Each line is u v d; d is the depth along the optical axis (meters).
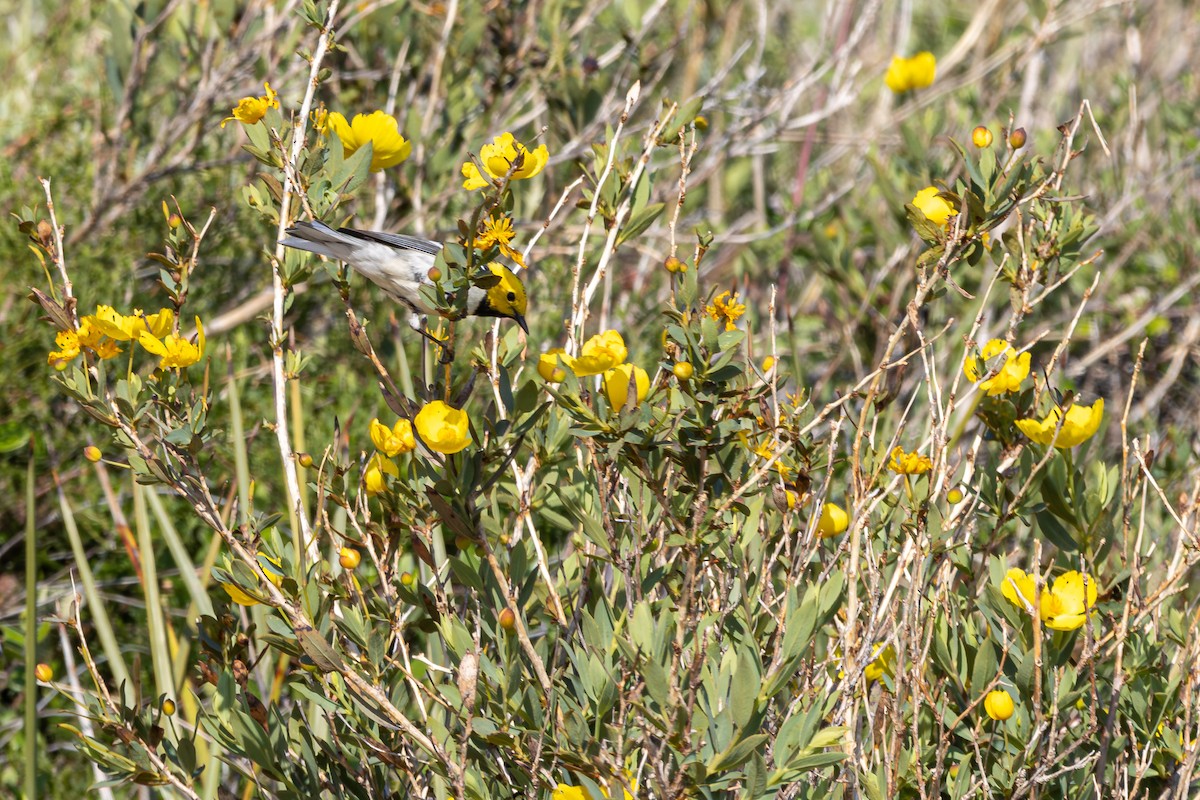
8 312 5.29
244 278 5.73
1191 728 4.76
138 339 4.65
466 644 4.65
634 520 4.70
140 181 5.43
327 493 4.71
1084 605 4.70
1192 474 5.12
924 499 4.72
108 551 5.27
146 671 5.20
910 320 4.72
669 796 4.58
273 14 5.65
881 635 4.74
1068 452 4.77
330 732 4.77
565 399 4.63
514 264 4.73
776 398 4.70
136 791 5.01
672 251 4.70
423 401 4.68
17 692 5.23
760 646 4.71
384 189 5.21
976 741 4.70
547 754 4.63
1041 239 4.77
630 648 4.62
